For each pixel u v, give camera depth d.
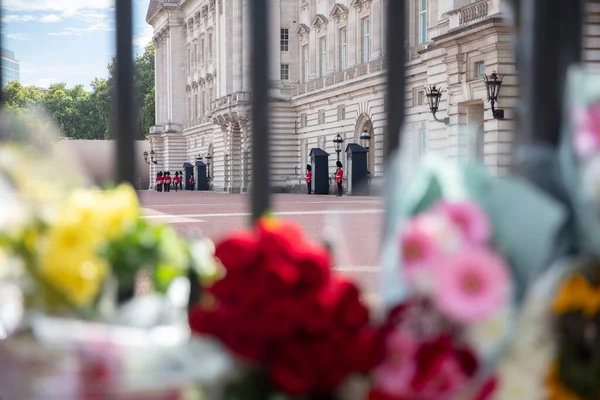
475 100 26.08
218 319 1.31
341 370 1.31
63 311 1.32
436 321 1.30
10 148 1.38
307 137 47.97
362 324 1.36
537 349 1.34
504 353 1.35
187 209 24.52
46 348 1.24
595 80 1.38
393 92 1.72
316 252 1.34
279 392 1.34
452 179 1.37
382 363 1.31
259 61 1.73
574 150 1.36
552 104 1.53
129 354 1.23
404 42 1.72
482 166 1.42
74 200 1.33
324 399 1.36
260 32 1.72
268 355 1.32
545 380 1.36
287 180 49.06
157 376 1.23
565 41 1.56
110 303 1.37
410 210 1.37
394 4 1.72
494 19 24.28
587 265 1.35
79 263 1.29
